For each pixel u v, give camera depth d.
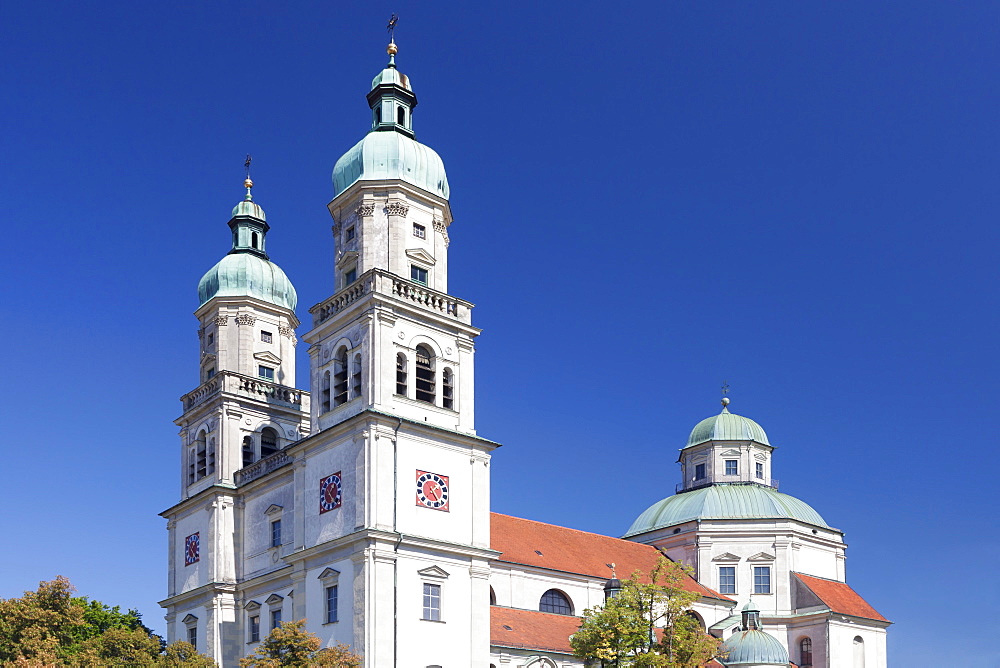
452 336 67.31
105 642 63.94
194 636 75.06
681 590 65.38
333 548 61.03
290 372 83.69
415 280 67.56
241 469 76.75
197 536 77.31
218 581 73.69
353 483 61.25
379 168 68.50
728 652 84.44
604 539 96.31
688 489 109.50
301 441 65.69
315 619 61.50
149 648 65.25
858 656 95.94
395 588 59.34
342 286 68.62
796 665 94.88
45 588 65.38
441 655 60.53
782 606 96.69
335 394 65.31
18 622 62.59
